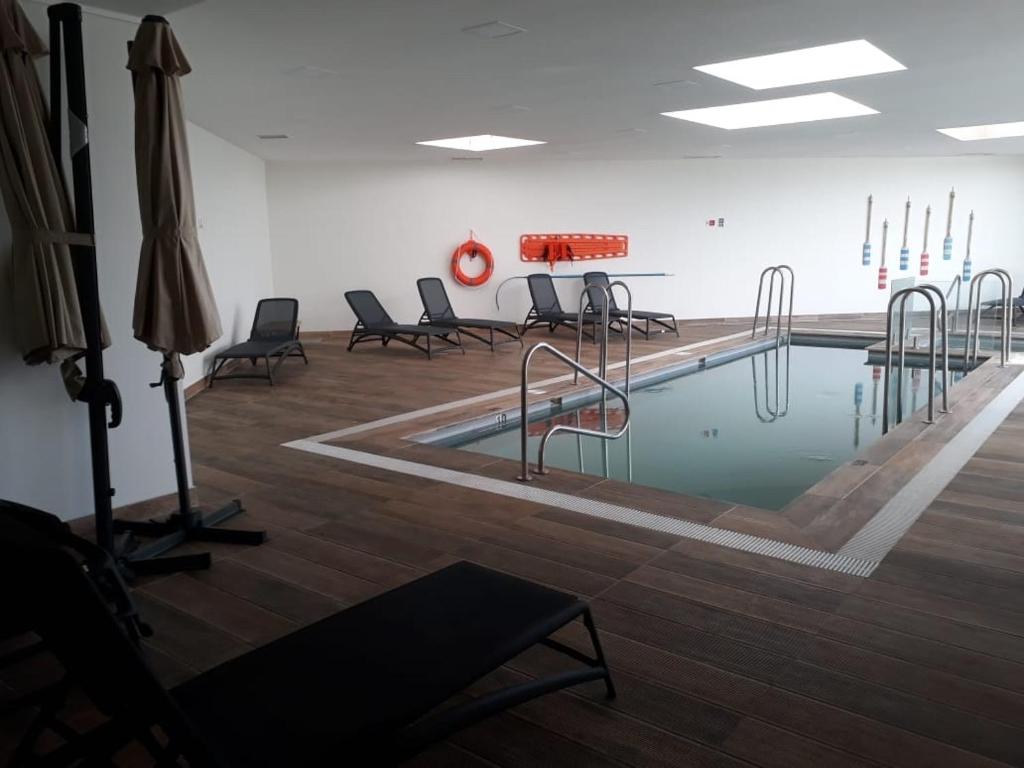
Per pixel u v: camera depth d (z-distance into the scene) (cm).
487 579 213
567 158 1013
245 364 802
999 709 197
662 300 1120
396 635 182
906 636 233
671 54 457
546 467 419
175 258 282
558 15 379
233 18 376
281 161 962
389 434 494
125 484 339
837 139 845
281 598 269
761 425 610
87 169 268
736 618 247
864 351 923
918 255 1143
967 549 295
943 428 475
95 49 313
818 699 203
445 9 367
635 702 204
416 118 668
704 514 341
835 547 300
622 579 277
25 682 222
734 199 1109
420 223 1028
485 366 774
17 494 301
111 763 149
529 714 200
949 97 599
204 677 166
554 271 1086
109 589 217
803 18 389
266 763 138
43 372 304
